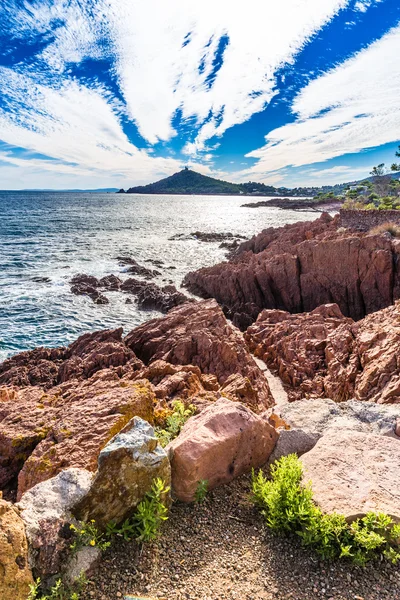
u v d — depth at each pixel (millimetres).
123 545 4199
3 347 24406
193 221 110688
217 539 4418
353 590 3732
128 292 36844
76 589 3623
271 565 4051
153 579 3859
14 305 31844
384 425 6359
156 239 72062
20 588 3248
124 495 4324
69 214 120875
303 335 20406
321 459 5203
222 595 3707
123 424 7012
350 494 4531
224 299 35875
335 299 31109
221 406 6074
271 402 15742
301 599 3660
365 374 14242
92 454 6105
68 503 4113
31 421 8320
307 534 4156
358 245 29656
